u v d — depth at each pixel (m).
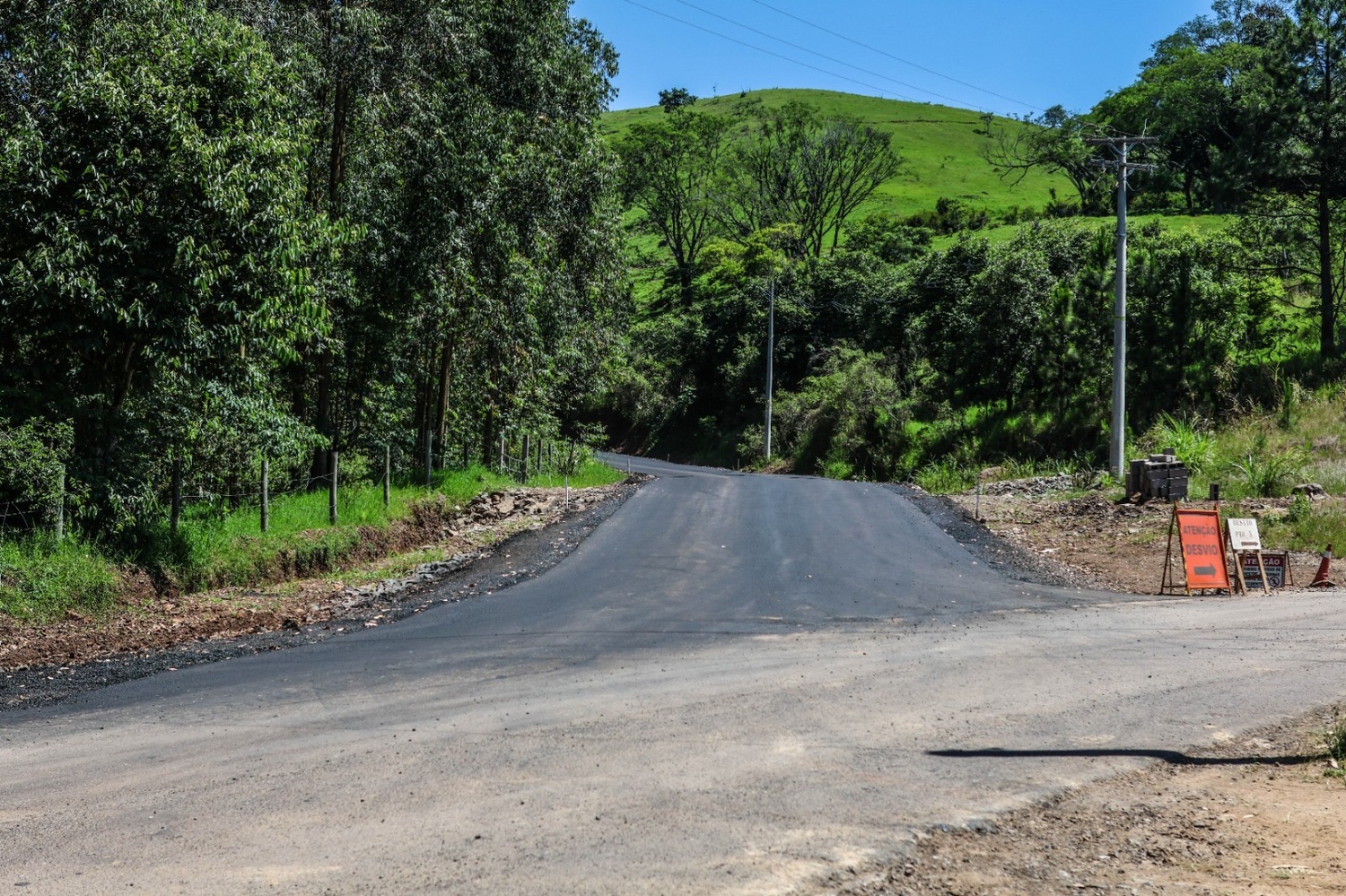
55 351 14.64
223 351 15.54
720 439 66.06
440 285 23.72
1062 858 5.41
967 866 5.29
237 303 15.09
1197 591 15.39
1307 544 18.17
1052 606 13.88
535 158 26.33
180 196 14.34
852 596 14.40
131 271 14.05
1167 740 7.68
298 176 17.67
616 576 15.91
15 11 15.47
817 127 95.25
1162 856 5.47
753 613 13.20
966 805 6.19
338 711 8.48
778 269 70.12
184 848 5.47
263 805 6.15
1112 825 5.92
